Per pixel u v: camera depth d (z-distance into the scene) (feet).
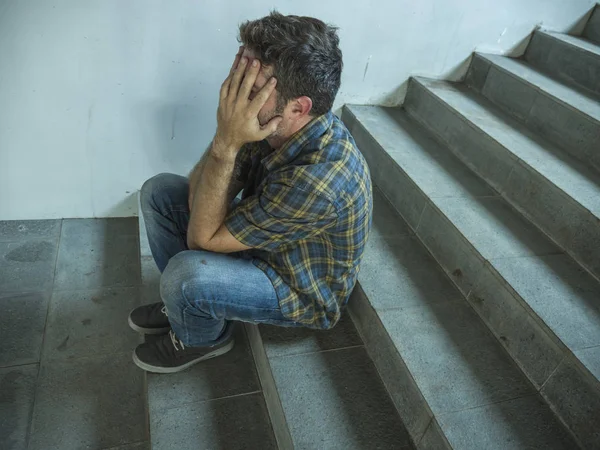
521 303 3.84
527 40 6.68
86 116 5.48
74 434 4.08
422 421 3.52
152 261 5.51
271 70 2.79
